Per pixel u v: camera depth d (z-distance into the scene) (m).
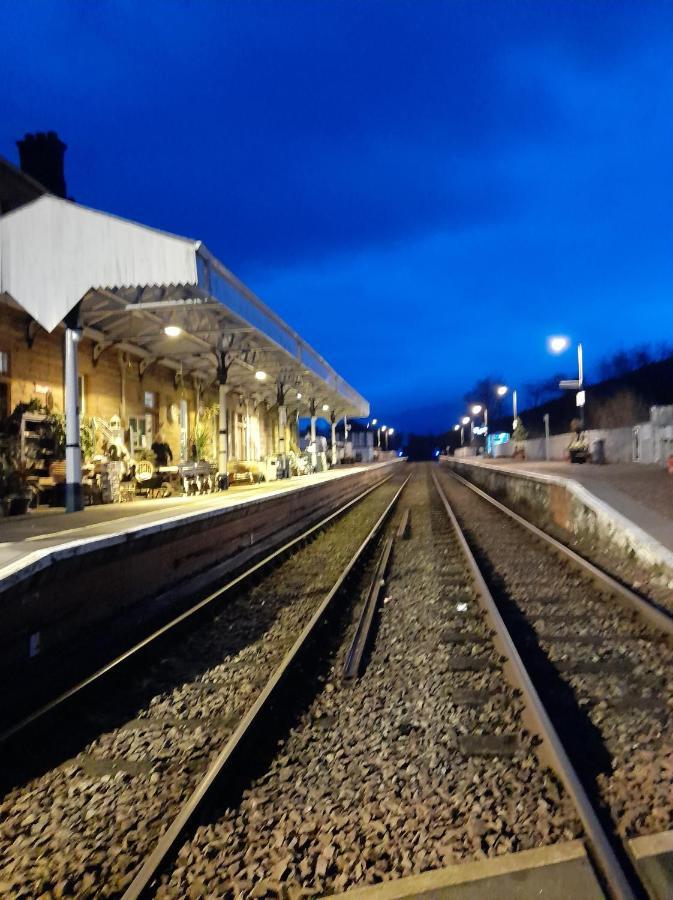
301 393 31.98
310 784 3.94
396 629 7.38
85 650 6.80
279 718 4.95
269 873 3.09
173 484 18.53
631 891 2.64
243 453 30.33
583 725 4.59
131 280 10.52
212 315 15.24
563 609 7.96
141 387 19.66
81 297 10.74
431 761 4.14
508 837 3.21
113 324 15.98
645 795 3.53
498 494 29.88
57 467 13.05
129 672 6.12
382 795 3.74
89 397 16.45
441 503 24.69
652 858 2.90
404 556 12.53
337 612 8.20
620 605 7.88
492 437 69.38
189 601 8.84
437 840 3.24
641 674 5.57
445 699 5.16
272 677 5.41
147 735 4.81
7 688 5.61
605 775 3.82
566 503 16.05
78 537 7.75
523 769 3.94
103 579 7.63
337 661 6.34
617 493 14.65
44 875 3.20
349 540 14.95
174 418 22.16
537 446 44.62
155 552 9.18
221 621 8.02
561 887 2.77
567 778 3.51
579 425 29.92
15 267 10.88
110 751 4.58
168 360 20.78
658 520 11.31
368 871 3.03
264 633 7.48
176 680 6.02
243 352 19.88
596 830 3.05
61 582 6.65
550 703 4.97
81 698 5.35
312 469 34.94
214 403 26.34
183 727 4.93
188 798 3.82
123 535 8.02
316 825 3.47
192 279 10.43
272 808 3.68
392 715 4.93
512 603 8.42
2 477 11.31
